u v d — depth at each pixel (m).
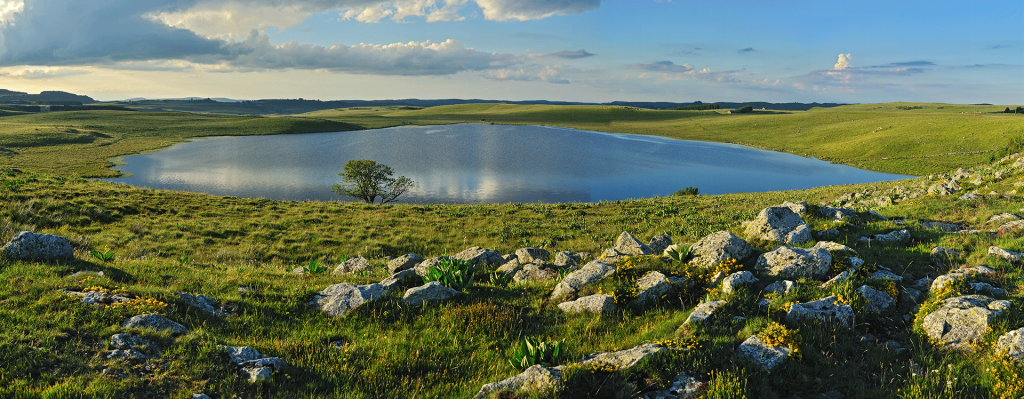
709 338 8.32
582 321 10.14
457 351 9.26
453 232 29.34
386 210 36.50
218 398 7.09
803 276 11.01
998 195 20.52
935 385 6.97
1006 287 9.59
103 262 13.59
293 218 31.77
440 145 181.38
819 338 8.38
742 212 30.16
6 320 8.27
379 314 10.70
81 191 31.73
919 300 9.60
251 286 12.71
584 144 188.50
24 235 12.57
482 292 12.15
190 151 153.62
